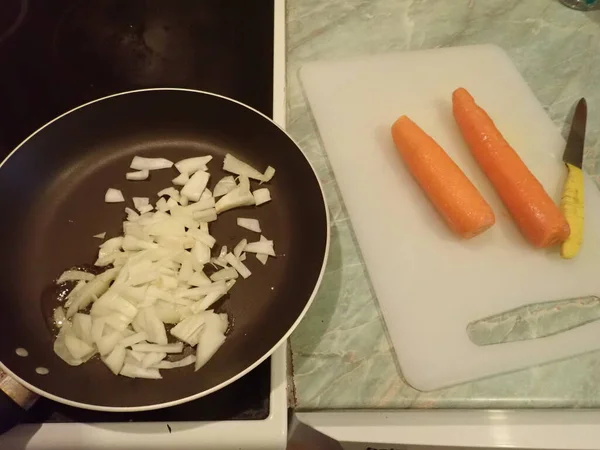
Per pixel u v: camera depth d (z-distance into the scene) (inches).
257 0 33.4
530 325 24.4
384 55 32.8
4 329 21.9
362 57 32.8
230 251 24.5
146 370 21.1
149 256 24.0
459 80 31.8
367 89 31.4
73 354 21.4
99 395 20.2
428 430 21.9
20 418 20.4
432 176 26.3
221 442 20.5
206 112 27.5
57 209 25.8
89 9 33.1
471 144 28.0
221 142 27.8
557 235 25.2
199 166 27.1
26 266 24.1
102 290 23.4
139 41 31.5
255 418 20.9
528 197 25.4
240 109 26.9
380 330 24.3
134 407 19.0
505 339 24.0
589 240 26.6
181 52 31.2
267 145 26.9
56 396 19.5
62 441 20.4
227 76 30.2
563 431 21.7
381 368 23.3
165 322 22.5
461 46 33.2
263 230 25.1
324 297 25.1
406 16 35.2
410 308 24.7
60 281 23.6
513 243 26.5
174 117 27.8
